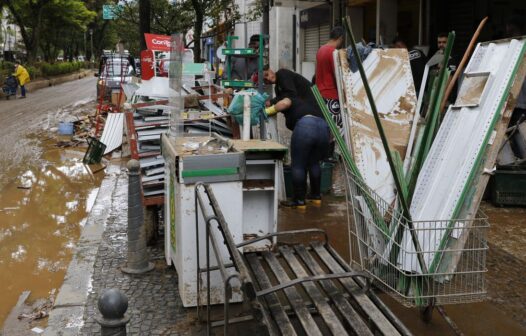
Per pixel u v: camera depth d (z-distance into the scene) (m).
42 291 5.20
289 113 6.74
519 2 10.38
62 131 14.51
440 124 4.25
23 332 4.37
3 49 56.78
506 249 5.61
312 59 18.58
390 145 4.27
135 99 8.33
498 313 4.34
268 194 4.65
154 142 6.18
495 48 3.99
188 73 8.25
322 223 6.42
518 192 6.98
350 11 14.86
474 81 4.00
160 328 4.11
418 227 3.67
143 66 11.85
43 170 10.47
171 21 15.80
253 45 9.52
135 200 5.12
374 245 3.79
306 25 18.77
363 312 3.47
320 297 3.50
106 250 5.80
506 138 7.19
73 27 49.47
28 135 14.78
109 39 78.12
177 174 4.14
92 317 4.35
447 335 4.00
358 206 3.96
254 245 4.54
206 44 22.45
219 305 4.34
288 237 5.90
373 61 4.48
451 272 3.54
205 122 6.24
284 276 3.78
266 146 4.60
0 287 5.29
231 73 9.15
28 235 6.82
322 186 7.61
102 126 14.95
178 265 4.44
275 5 17.05
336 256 4.10
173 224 4.66
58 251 6.27
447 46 3.23
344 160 4.06
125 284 4.91
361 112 4.35
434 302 3.57
